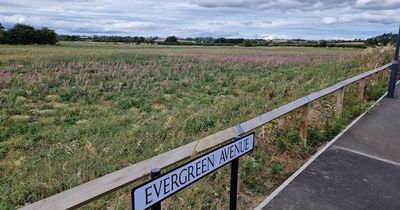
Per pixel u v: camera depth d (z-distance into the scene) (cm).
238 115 833
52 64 2606
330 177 436
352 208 363
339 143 564
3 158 706
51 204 207
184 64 2652
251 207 376
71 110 1152
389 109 802
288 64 2527
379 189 407
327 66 1970
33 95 1434
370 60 1678
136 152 605
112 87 1597
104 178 245
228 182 412
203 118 809
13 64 2567
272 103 932
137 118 952
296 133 558
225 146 240
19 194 443
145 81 1759
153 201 186
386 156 513
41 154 681
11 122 1011
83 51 4678
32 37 8688
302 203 371
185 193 374
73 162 545
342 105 722
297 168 479
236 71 2205
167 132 700
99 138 732
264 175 453
